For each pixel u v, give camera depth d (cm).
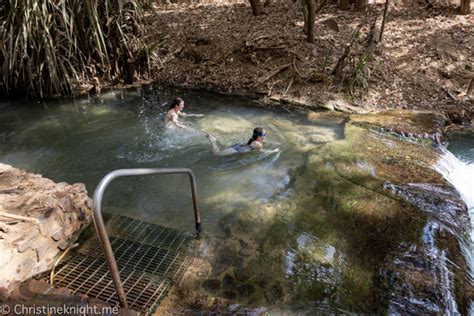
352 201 364
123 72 717
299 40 691
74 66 675
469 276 286
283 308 254
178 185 404
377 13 758
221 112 586
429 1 764
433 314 248
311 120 553
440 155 452
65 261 283
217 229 333
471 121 537
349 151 454
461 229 335
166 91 673
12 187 319
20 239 264
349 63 628
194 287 268
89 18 638
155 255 297
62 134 519
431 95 581
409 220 336
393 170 417
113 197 383
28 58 600
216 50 723
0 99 648
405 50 647
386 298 261
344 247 310
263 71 666
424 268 284
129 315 226
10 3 575
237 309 250
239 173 425
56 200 303
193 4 909
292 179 411
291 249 308
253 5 799
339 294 266
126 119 563
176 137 505
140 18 700
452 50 631
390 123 517
